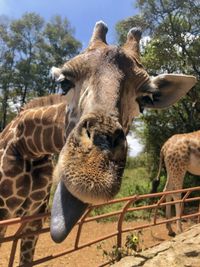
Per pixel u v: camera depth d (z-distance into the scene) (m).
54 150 0.85
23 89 8.41
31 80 8.20
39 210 0.91
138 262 1.13
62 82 0.63
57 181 0.51
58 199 0.52
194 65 3.78
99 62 0.59
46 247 2.06
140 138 4.23
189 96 3.77
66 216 0.51
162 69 3.81
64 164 0.48
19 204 0.87
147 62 3.66
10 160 0.86
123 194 3.62
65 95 0.63
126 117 0.60
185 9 3.78
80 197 0.47
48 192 0.90
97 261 1.79
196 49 3.76
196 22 3.80
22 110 0.95
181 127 3.94
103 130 0.49
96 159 0.48
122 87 0.57
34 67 8.30
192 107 3.87
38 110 0.87
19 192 0.86
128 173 5.28
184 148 2.32
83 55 0.61
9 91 8.41
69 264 1.75
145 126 4.02
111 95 0.55
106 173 0.47
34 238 0.93
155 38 3.78
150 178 3.95
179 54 3.83
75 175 0.47
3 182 0.85
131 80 0.59
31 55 8.33
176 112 3.92
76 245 1.04
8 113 8.59
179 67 3.82
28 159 0.87
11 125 0.93
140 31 0.68
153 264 1.12
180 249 1.20
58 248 2.03
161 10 3.82
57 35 8.38
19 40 8.24
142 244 1.98
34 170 0.88
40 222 0.91
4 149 0.88
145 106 0.65
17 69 8.28
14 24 8.23
